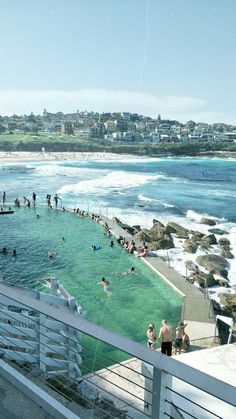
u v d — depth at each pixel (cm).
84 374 842
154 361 214
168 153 15062
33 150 14362
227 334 1261
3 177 6956
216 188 6688
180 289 1698
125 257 2288
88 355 1005
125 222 3838
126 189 5988
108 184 6469
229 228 3791
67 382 463
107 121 16912
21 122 18050
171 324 1384
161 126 17112
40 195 5119
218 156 14738
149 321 1421
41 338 462
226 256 2712
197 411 441
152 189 6216
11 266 2133
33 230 2955
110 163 10775
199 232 3338
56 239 2695
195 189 6475
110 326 1380
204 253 2717
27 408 310
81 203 4703
